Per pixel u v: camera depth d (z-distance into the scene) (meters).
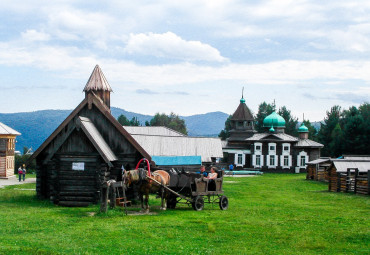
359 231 19.67
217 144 52.94
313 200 34.78
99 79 34.94
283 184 55.69
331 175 45.84
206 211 25.59
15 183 51.53
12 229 18.92
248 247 16.25
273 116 107.88
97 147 27.98
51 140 31.34
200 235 18.19
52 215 23.14
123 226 19.86
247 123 107.06
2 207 26.66
